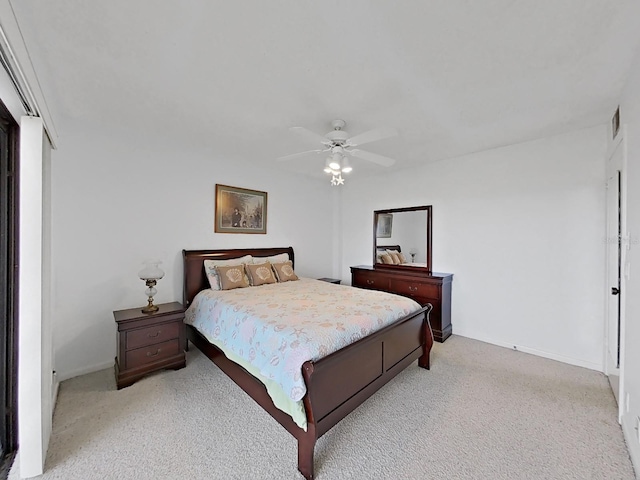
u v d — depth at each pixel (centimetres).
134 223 299
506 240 334
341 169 262
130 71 185
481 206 353
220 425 198
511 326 331
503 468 161
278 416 182
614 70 182
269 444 181
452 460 167
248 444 180
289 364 171
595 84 199
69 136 259
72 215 262
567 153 292
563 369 279
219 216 368
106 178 281
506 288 334
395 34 150
